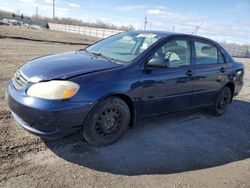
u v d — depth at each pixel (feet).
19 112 11.41
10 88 12.46
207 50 17.89
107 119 12.71
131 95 13.08
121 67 13.06
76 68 12.47
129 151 12.98
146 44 14.73
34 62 13.60
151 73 13.89
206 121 18.33
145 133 15.10
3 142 12.21
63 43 70.13
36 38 72.79
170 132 15.75
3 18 237.25
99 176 10.84
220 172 12.32
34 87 11.34
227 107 20.52
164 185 10.84
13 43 51.90
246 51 138.21
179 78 15.24
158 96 14.40
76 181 10.36
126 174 11.21
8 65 28.27
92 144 12.76
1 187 9.50
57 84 11.25
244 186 11.50
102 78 12.18
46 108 10.88
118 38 16.63
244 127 18.29
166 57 14.90
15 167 10.68
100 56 14.61
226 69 19.03
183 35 16.37
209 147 14.62
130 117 13.82
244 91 29.22
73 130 11.68
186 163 12.66
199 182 11.34
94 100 11.75
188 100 16.43
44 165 11.07
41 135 11.31
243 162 13.55
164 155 13.08
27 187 9.68
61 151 12.18
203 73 16.92
